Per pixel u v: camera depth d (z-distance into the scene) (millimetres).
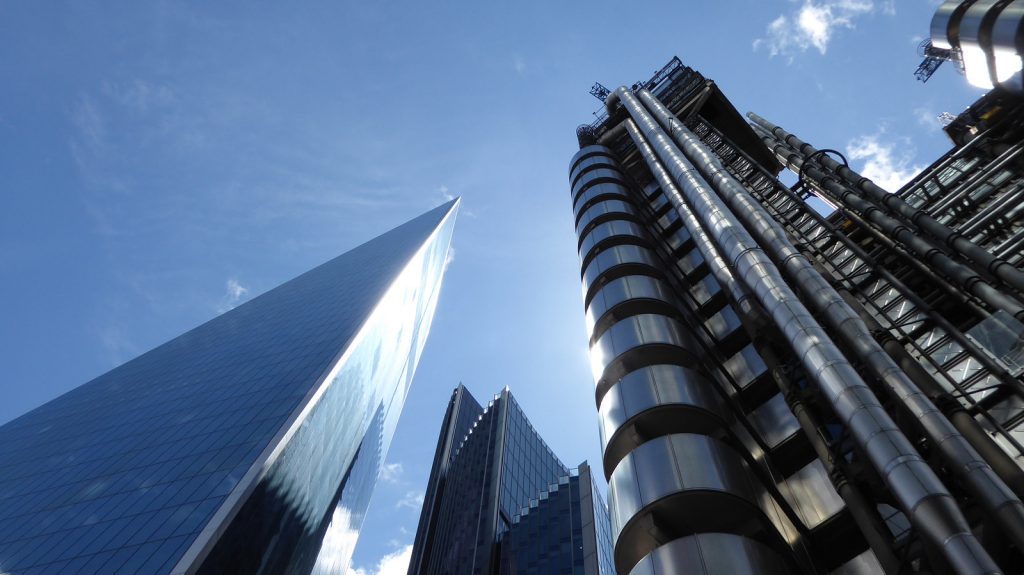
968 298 17203
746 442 20500
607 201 40250
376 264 158625
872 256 21922
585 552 97188
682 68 56031
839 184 26375
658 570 15680
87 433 90875
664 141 33375
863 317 18469
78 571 54625
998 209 18984
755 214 20625
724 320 26891
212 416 82875
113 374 123438
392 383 143625
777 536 16828
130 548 56344
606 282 30781
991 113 25094
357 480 115250
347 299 129750
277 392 86312
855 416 12352
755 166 33469
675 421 20891
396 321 135125
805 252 24344
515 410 157500
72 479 75438
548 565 98188
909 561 12461
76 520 64062
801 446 19656
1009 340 15406
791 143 38531
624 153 51438
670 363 23781
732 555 15242
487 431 148250
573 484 114688
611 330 25375
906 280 19922
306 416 78875
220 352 114062
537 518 110500
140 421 89125
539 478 143750
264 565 66750
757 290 17125
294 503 75125
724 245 19875
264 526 65750
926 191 24203
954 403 14031
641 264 30672
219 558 56438
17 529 64812
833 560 16719
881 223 21469
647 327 24531
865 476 14500
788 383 18281
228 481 64375
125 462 75812
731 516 17719
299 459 76938
